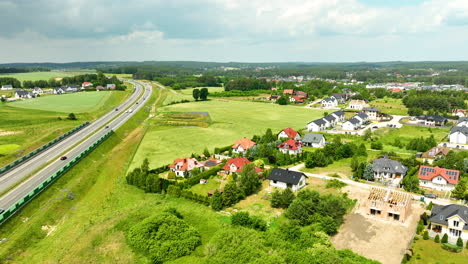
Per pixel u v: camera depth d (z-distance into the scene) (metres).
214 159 109.69
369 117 197.62
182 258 59.38
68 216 74.88
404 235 65.31
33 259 58.94
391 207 71.62
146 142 137.88
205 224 70.75
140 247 61.75
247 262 55.31
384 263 56.25
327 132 161.25
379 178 97.12
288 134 141.38
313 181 95.88
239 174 97.69
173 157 116.81
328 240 60.53
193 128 164.25
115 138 145.50
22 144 126.88
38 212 74.19
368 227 68.69
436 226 66.56
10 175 95.81
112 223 70.62
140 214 74.31
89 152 117.31
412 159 105.12
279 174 92.19
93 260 58.38
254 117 195.62
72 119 178.00
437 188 89.50
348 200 80.88
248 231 64.06
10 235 65.31
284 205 78.44
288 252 57.12
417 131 161.50
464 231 61.94
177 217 71.69
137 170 94.06
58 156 114.44
